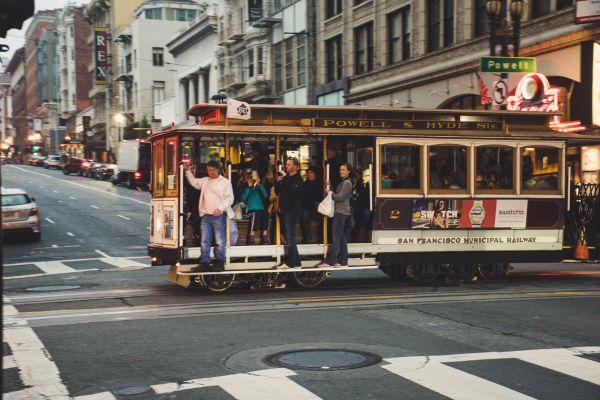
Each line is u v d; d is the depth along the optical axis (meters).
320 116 13.96
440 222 14.48
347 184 13.48
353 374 7.20
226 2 55.97
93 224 30.95
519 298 12.26
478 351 8.24
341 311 10.97
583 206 15.88
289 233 13.38
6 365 7.71
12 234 24.62
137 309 11.27
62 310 11.28
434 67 30.48
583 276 16.06
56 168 88.31
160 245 13.84
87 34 121.00
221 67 57.97
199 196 13.62
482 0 27.91
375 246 14.18
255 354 8.09
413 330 9.45
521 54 25.61
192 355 8.08
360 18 36.69
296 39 44.19
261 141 13.85
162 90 84.12
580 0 21.64
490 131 15.02
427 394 6.52
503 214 14.88
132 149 53.31
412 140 14.23
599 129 22.50
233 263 13.36
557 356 8.00
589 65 21.80
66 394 6.63
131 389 6.75
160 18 84.88
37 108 151.12
